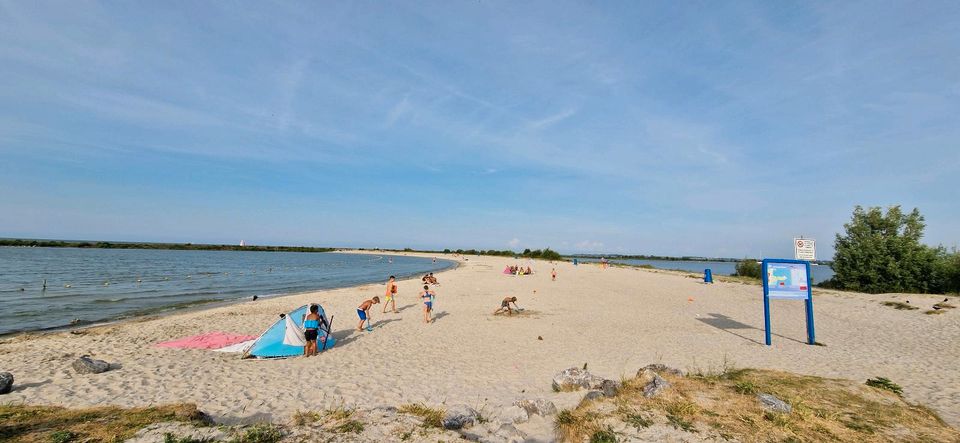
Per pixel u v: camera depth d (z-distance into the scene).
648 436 5.20
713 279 38.44
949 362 10.20
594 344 12.98
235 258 98.25
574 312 19.69
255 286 34.25
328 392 8.25
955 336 13.38
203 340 13.35
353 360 11.09
